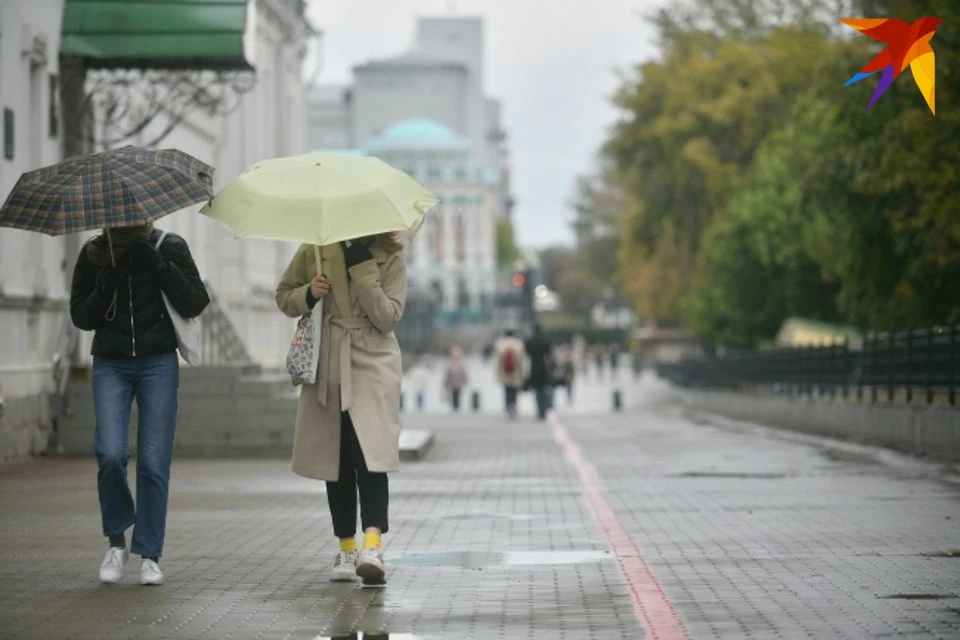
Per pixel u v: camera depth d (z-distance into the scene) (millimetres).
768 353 66250
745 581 16109
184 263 16156
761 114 100062
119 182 15648
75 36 38656
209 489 28406
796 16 104625
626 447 44531
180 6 38938
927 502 24875
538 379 73375
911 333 39188
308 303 15984
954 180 44781
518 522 22266
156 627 13672
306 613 14391
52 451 36844
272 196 15727
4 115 34688
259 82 71000
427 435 44094
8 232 34344
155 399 16156
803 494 26734
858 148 49812
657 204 111625
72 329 38844
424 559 18094
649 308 133125
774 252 89188
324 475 16125
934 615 13953
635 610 14391
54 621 13969
